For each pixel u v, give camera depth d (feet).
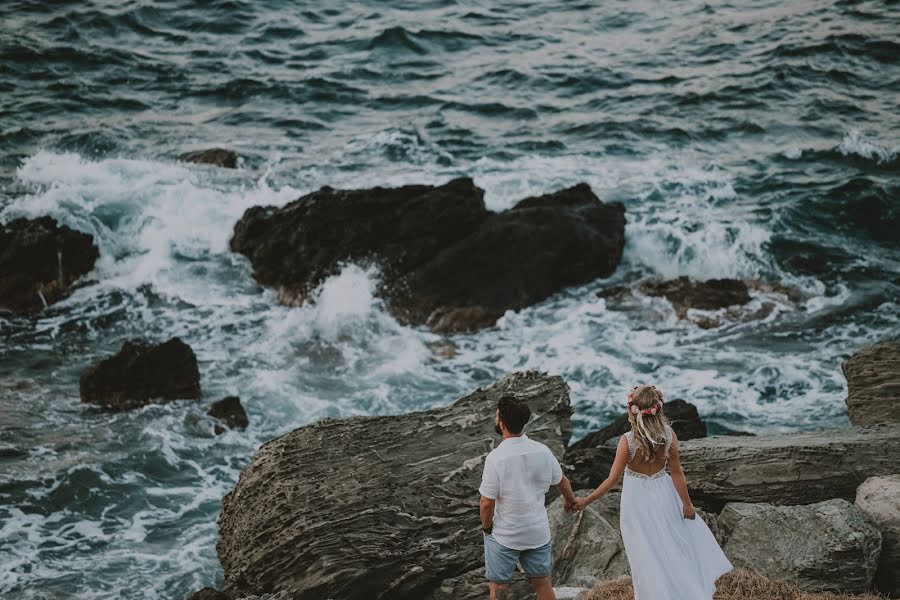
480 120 95.96
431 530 30.96
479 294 62.95
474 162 86.02
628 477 22.40
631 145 89.76
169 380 51.75
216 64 107.76
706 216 74.59
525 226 66.23
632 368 55.88
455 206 66.18
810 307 62.90
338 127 94.17
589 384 54.44
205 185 77.71
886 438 33.06
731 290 64.23
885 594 27.89
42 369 55.06
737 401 52.01
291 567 30.53
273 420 50.75
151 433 48.37
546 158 87.15
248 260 68.95
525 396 36.81
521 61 110.42
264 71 106.32
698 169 84.23
